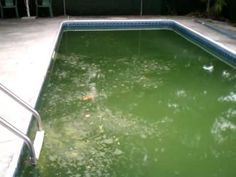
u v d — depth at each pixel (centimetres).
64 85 507
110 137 364
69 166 309
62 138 355
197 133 386
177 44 800
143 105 451
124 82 531
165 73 584
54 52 644
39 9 952
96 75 559
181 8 1018
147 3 1004
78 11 984
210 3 977
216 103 471
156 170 311
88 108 433
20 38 684
